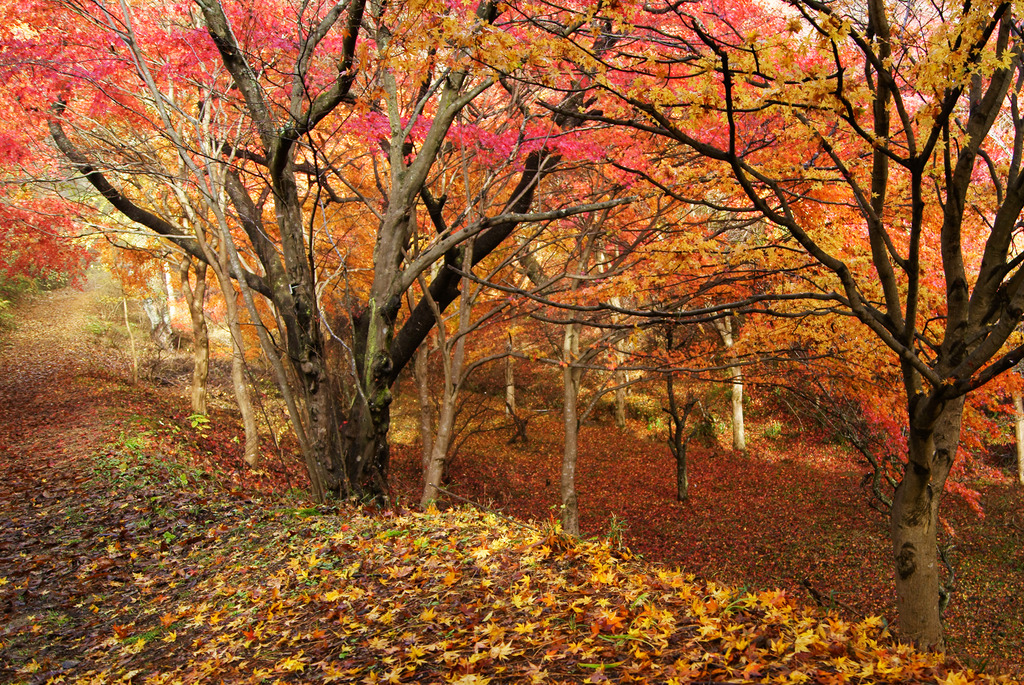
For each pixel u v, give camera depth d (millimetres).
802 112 5262
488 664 3361
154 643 4801
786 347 9953
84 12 8008
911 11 4910
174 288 21734
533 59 4570
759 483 20234
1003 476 18062
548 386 27234
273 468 15539
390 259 8656
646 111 4637
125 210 11508
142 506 8492
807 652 3152
